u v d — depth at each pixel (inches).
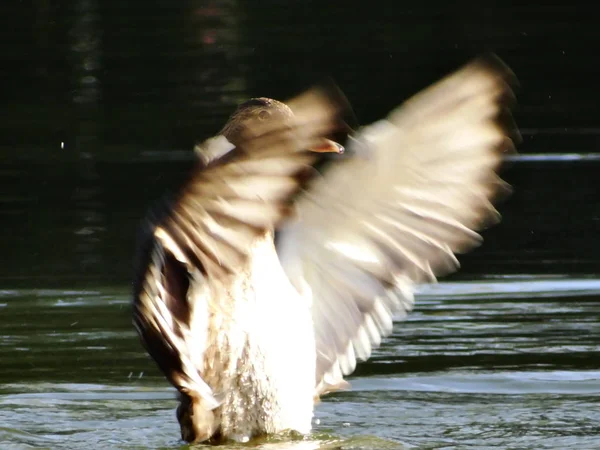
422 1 1427.2
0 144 880.9
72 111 977.5
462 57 1083.9
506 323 467.5
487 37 1189.1
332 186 312.2
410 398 387.2
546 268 548.7
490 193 297.3
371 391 395.2
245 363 310.2
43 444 335.0
